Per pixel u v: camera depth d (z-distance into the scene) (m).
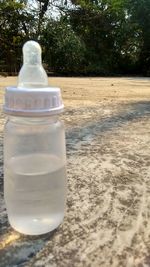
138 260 0.13
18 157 0.15
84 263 0.13
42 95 0.13
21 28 2.66
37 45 0.15
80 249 0.13
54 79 1.47
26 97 0.13
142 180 0.21
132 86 1.04
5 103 0.13
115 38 3.41
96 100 0.59
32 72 0.15
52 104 0.13
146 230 0.15
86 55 3.14
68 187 0.19
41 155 0.15
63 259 0.13
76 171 0.22
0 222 0.15
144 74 3.40
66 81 1.29
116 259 0.13
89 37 3.28
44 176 0.14
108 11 3.27
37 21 2.74
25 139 0.15
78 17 3.11
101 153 0.26
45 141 0.15
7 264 0.12
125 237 0.14
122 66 3.47
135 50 3.53
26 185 0.14
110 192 0.19
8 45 2.57
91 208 0.17
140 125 0.37
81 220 0.16
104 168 0.23
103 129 0.35
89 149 0.27
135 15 3.44
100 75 3.06
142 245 0.14
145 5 3.38
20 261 0.13
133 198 0.18
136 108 0.49
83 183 0.20
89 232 0.15
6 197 0.15
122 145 0.29
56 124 0.15
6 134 0.15
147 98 0.64
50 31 2.79
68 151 0.26
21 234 0.14
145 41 3.47
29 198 0.14
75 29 3.17
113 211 0.17
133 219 0.16
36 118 0.13
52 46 2.82
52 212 0.15
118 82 1.31
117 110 0.47
